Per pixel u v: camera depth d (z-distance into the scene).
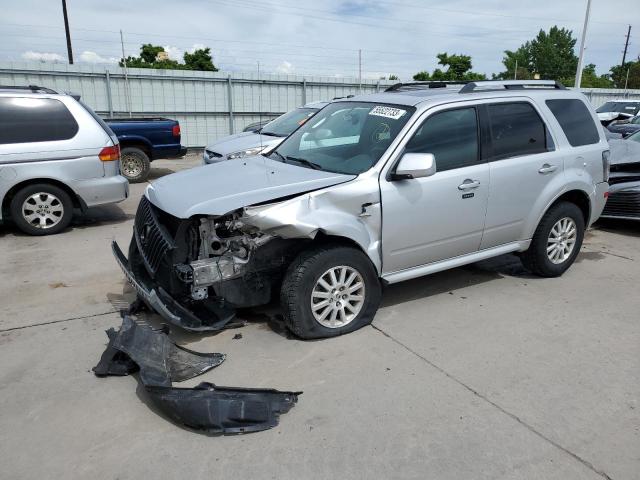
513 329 4.55
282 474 2.86
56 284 5.57
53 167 7.34
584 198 5.76
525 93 5.33
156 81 18.61
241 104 20.20
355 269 4.31
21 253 6.70
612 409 3.45
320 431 3.20
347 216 4.19
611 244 7.17
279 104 20.98
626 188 7.40
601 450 3.06
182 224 4.01
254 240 4.01
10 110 7.16
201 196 4.09
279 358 4.03
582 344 4.31
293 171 4.54
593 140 5.79
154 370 3.64
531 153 5.23
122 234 7.65
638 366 3.98
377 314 4.82
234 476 2.85
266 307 4.91
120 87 18.08
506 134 5.08
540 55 86.00
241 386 3.65
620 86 74.69
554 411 3.42
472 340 4.35
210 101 19.67
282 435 3.17
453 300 5.16
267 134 9.84
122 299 5.18
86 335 4.44
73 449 3.06
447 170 4.68
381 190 4.32
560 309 4.98
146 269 4.40
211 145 10.07
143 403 3.50
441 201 4.64
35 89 7.53
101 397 3.56
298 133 5.47
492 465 2.93
